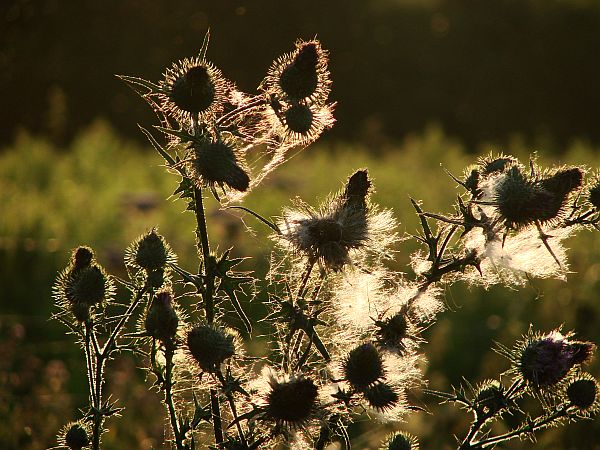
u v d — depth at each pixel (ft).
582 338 45.62
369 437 33.88
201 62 20.36
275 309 19.53
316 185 106.93
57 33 228.84
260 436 18.67
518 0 252.42
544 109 240.94
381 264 22.21
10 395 42.96
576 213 20.65
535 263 19.88
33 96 226.99
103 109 221.46
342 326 20.95
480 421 19.33
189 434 19.67
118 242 79.97
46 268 72.23
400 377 19.83
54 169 131.85
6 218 81.61
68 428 21.24
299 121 20.95
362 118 237.45
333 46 239.71
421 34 246.68
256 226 73.46
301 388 17.19
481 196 19.79
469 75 243.40
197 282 19.19
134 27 222.28
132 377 44.96
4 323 56.03
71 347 53.06
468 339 52.37
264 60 222.07
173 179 112.98
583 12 248.73
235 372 19.60
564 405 19.52
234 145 19.70
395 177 112.27
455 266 19.36
